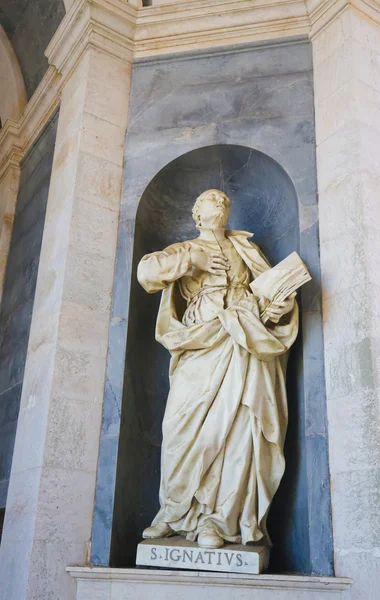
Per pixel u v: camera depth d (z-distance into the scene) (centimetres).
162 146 618
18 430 555
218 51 643
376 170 526
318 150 564
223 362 483
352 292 485
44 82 731
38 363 552
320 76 592
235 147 605
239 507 460
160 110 634
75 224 570
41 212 707
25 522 489
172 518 469
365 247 488
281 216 604
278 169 586
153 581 435
